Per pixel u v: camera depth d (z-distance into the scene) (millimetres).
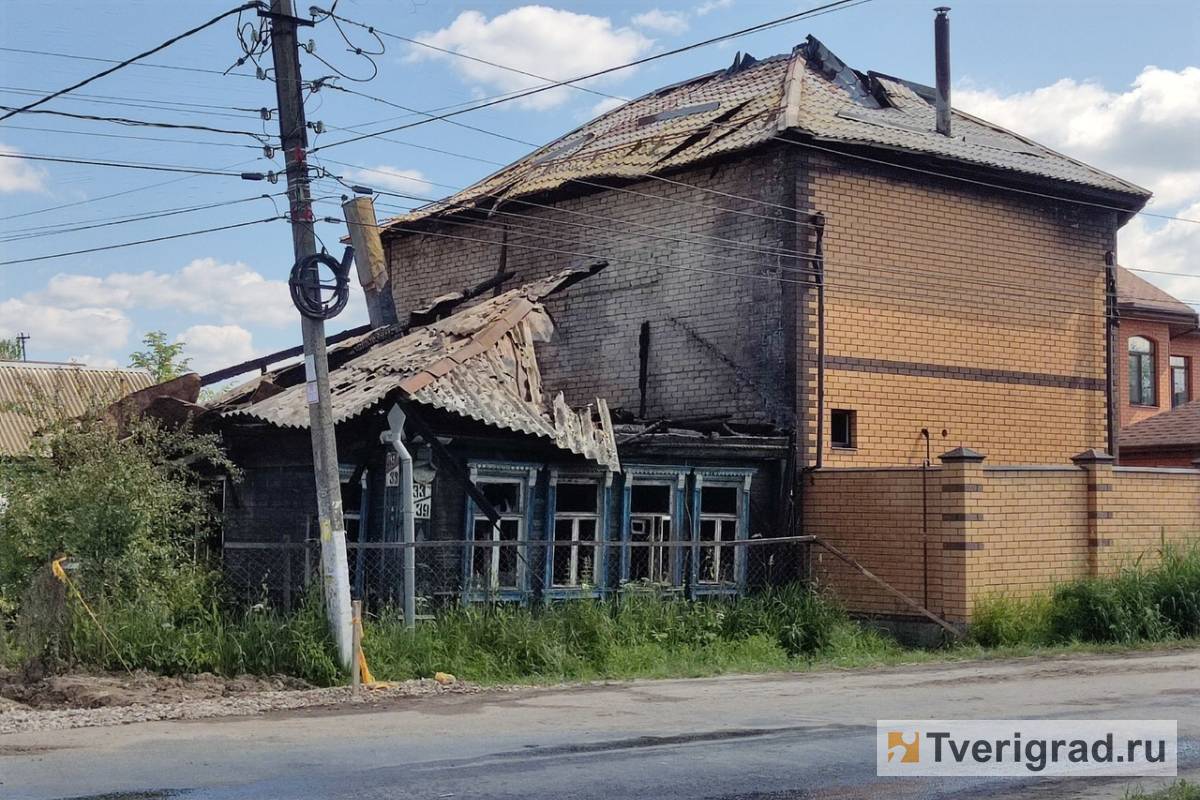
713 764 8367
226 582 15125
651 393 20734
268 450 16828
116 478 13195
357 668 12188
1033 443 21359
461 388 15656
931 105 23719
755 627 15969
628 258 21375
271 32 12938
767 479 18469
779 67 23453
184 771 8008
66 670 12016
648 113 24953
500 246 23797
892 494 17297
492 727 9906
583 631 14383
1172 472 19094
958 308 20594
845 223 19391
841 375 19172
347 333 21672
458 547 15711
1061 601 16969
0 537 13148
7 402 15125
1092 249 22422
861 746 9062
